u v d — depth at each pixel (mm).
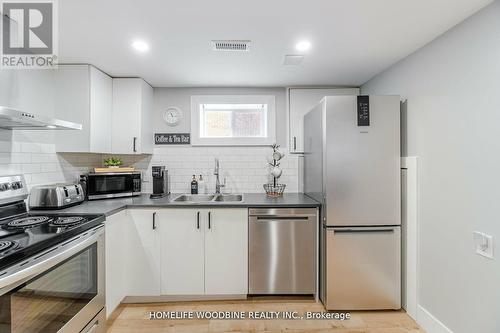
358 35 1810
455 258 1659
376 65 2354
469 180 1557
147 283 2256
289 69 2447
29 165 1973
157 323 2021
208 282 2281
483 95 1472
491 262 1431
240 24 1668
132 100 2650
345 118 2072
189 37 1835
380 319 2057
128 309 2201
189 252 2270
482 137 1477
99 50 2033
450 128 1694
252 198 2602
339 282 2115
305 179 2834
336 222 2088
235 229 2275
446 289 1730
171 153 3031
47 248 1313
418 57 2010
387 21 1631
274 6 1475
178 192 3037
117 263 2090
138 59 2211
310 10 1517
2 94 1665
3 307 1085
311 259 2279
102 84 2477
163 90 3018
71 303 1488
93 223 1691
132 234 2248
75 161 2504
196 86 2971
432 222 1849
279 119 3035
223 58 2193
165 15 1559
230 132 3111
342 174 2082
